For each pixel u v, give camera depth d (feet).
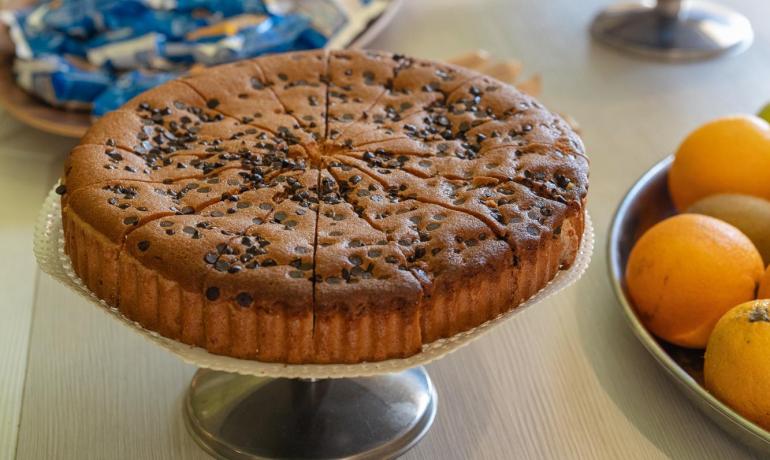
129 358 2.48
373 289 2.04
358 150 2.36
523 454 2.27
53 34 3.28
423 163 2.33
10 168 3.00
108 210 2.15
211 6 3.37
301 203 2.23
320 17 3.34
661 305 2.42
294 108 2.48
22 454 2.25
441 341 2.12
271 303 2.03
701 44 3.62
